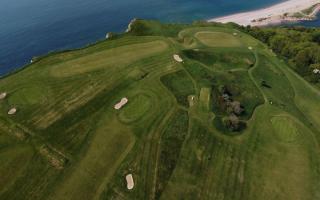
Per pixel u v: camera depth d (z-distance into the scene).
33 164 46.97
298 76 71.88
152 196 44.53
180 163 48.69
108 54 68.06
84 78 61.53
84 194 43.75
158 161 48.28
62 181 45.03
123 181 45.47
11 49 111.00
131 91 58.94
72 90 59.06
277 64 73.94
